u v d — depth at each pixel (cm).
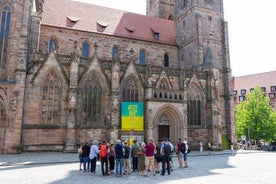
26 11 4188
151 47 6028
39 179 1861
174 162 3095
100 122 4303
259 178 1941
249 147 6781
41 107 4012
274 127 6788
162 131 4694
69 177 1964
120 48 5650
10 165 2673
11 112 3797
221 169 2461
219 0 6275
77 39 5284
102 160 2091
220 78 5797
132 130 4328
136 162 2341
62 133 4041
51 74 4144
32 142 3875
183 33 6297
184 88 4784
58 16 5362
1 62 4000
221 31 6091
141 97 4609
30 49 4275
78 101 4181
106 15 6069
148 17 6781
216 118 5066
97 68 4403
